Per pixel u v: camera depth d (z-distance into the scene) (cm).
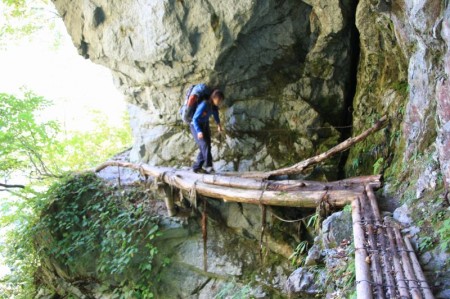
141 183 746
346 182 562
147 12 655
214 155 734
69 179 791
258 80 698
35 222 771
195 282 679
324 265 475
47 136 869
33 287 817
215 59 656
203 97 662
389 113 592
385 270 355
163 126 784
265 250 650
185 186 642
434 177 437
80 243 714
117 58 728
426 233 395
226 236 679
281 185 586
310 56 666
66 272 748
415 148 495
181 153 770
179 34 646
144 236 694
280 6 615
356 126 666
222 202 680
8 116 824
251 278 644
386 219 436
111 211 734
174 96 742
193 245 686
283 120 704
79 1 717
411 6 414
